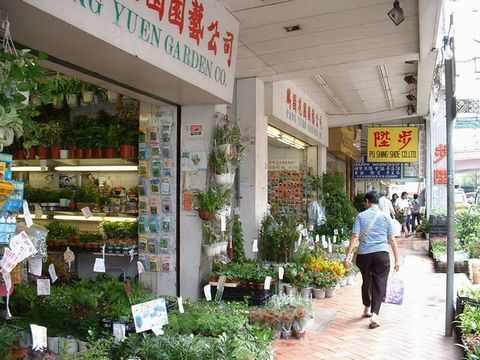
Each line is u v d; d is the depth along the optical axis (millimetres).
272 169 14016
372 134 16281
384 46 7285
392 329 5906
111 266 7461
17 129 2830
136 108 7062
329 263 8438
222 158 6559
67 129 7207
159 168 6645
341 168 21734
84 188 7723
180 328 4320
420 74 9461
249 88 8664
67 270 6828
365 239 6227
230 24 5953
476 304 5535
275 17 6090
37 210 7617
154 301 4082
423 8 5598
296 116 10875
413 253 14234
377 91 11797
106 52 4152
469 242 11109
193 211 6559
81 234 7535
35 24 3473
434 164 17516
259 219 8703
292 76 8680
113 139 6914
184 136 6621
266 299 6270
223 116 6934
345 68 8352
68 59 4395
